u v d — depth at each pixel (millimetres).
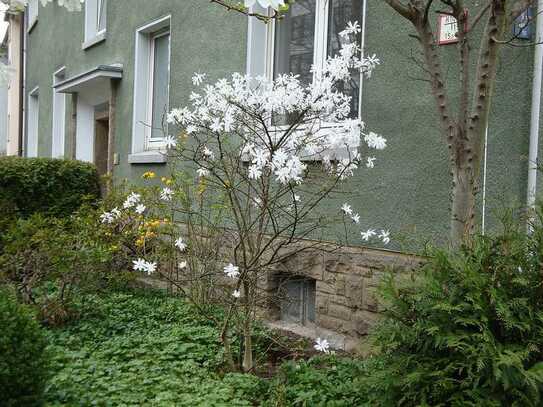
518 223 3525
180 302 6582
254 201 4941
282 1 3732
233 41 7582
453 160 4098
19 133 19078
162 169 9086
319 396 4125
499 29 3941
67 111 14281
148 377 4516
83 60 12953
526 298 3219
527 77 4473
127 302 6773
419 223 5199
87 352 5109
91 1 12727
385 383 3436
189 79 8523
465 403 3139
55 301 5969
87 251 6074
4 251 5941
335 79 4992
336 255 5934
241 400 4188
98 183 9719
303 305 6543
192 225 6184
